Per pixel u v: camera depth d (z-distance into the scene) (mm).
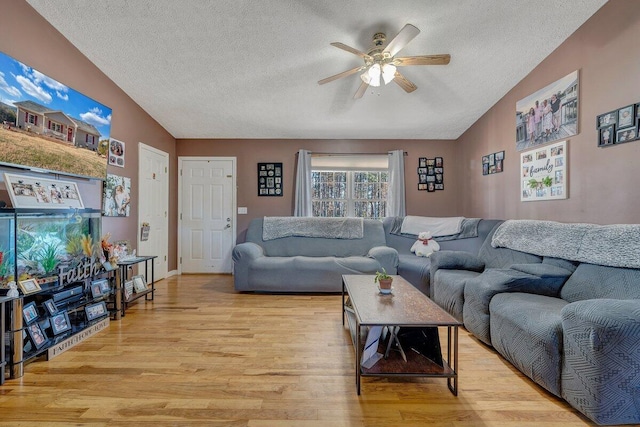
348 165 5172
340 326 2721
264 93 3725
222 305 3340
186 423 1472
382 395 1708
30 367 1986
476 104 3969
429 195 5020
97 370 1955
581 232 2260
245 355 2166
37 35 2449
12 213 1988
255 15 2537
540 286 2207
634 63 2193
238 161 4988
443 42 2838
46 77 2461
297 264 3775
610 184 2387
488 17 2547
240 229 4992
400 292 2260
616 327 1383
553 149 2957
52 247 2322
